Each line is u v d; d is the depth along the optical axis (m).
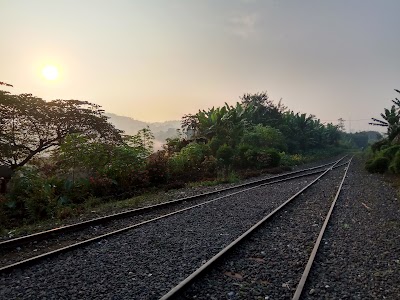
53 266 5.00
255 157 23.06
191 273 4.77
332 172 21.67
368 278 4.80
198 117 27.41
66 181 10.93
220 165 20.20
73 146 12.32
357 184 15.20
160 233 6.82
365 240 6.61
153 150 16.33
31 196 9.51
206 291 4.23
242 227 7.36
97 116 18.11
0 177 10.84
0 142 14.09
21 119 15.55
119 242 6.18
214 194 12.36
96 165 12.62
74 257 5.39
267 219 7.85
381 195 12.29
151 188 13.41
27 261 4.98
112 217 8.05
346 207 9.83
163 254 5.57
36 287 4.28
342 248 6.06
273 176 19.27
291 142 39.91
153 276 4.66
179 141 23.52
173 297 3.93
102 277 4.61
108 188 12.01
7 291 4.17
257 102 43.31
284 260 5.41
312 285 4.50
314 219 8.27
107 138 18.05
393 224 8.04
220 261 5.22
